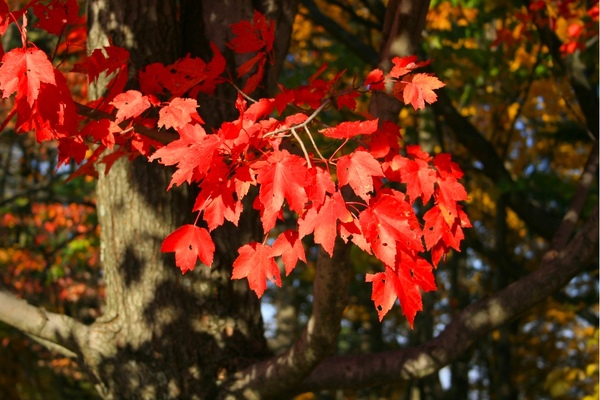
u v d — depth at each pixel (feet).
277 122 8.91
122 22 14.60
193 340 14.85
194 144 8.21
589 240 12.87
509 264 27.09
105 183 15.24
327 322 12.17
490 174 25.16
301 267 42.42
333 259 10.99
